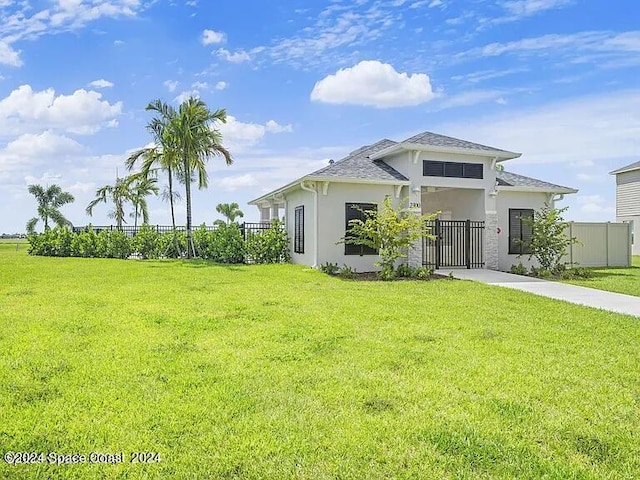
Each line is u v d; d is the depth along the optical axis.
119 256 23.38
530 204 17.97
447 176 16.33
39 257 23.33
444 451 3.41
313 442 3.52
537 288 12.22
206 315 8.05
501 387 4.70
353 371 5.12
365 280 13.63
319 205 15.63
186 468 3.18
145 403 4.21
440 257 17.58
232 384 4.70
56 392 4.46
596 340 6.59
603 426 3.84
